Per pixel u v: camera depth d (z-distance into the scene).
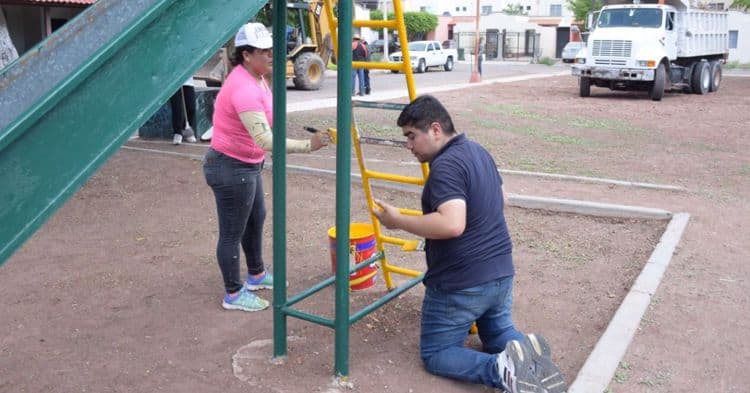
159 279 5.31
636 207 6.83
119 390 3.58
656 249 5.61
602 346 3.86
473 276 3.46
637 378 3.58
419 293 4.93
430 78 30.92
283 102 3.63
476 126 13.70
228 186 4.31
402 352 3.99
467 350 3.56
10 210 2.01
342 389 3.55
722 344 3.98
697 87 22.17
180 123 11.07
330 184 8.36
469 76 32.66
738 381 3.57
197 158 9.89
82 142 2.12
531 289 4.99
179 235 6.51
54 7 19.77
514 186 7.98
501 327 3.72
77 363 3.90
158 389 3.59
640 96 21.20
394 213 3.36
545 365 3.16
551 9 78.69
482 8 85.50
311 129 3.89
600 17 20.75
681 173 9.14
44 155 2.05
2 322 4.48
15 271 5.50
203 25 2.40
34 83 2.20
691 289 4.82
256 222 4.80
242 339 4.21
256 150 4.33
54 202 2.06
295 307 4.68
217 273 5.45
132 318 4.54
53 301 4.85
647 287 4.76
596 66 20.05
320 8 24.17
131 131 2.21
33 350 4.07
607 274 5.30
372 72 34.19
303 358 3.93
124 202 7.71
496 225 3.51
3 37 12.59
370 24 3.86
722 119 15.37
